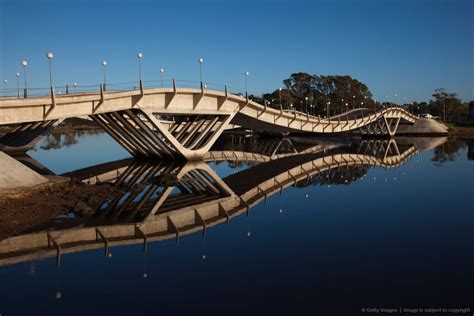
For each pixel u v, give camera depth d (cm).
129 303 1155
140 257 1530
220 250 1602
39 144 7925
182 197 2681
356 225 1953
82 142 8512
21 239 1748
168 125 6359
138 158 4891
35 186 2695
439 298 1153
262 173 3881
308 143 8181
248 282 1287
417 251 1558
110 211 2262
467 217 2072
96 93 3762
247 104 5159
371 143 8006
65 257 1534
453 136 9919
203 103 4541
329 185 3141
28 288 1265
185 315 1077
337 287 1238
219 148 7081
